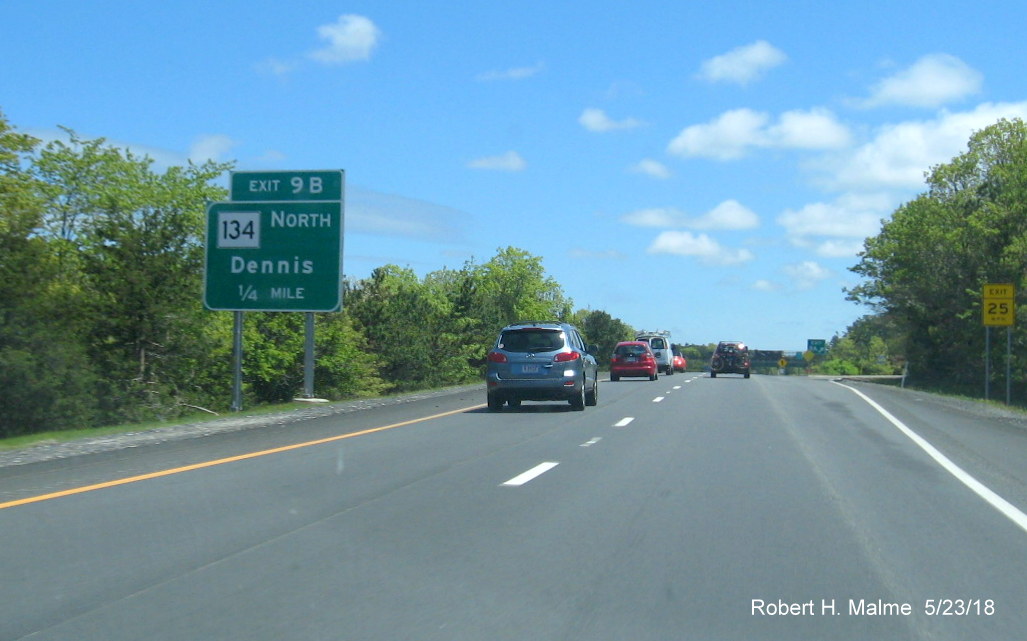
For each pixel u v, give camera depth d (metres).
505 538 8.03
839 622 5.80
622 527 8.51
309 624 5.66
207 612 5.88
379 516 8.98
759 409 23.61
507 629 5.59
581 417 20.66
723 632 5.60
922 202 59.84
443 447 14.71
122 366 29.28
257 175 25.11
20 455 13.47
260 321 40.03
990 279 54.41
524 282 84.31
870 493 10.50
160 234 30.95
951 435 17.59
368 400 27.81
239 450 14.21
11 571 6.84
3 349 25.12
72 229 38.00
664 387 36.12
